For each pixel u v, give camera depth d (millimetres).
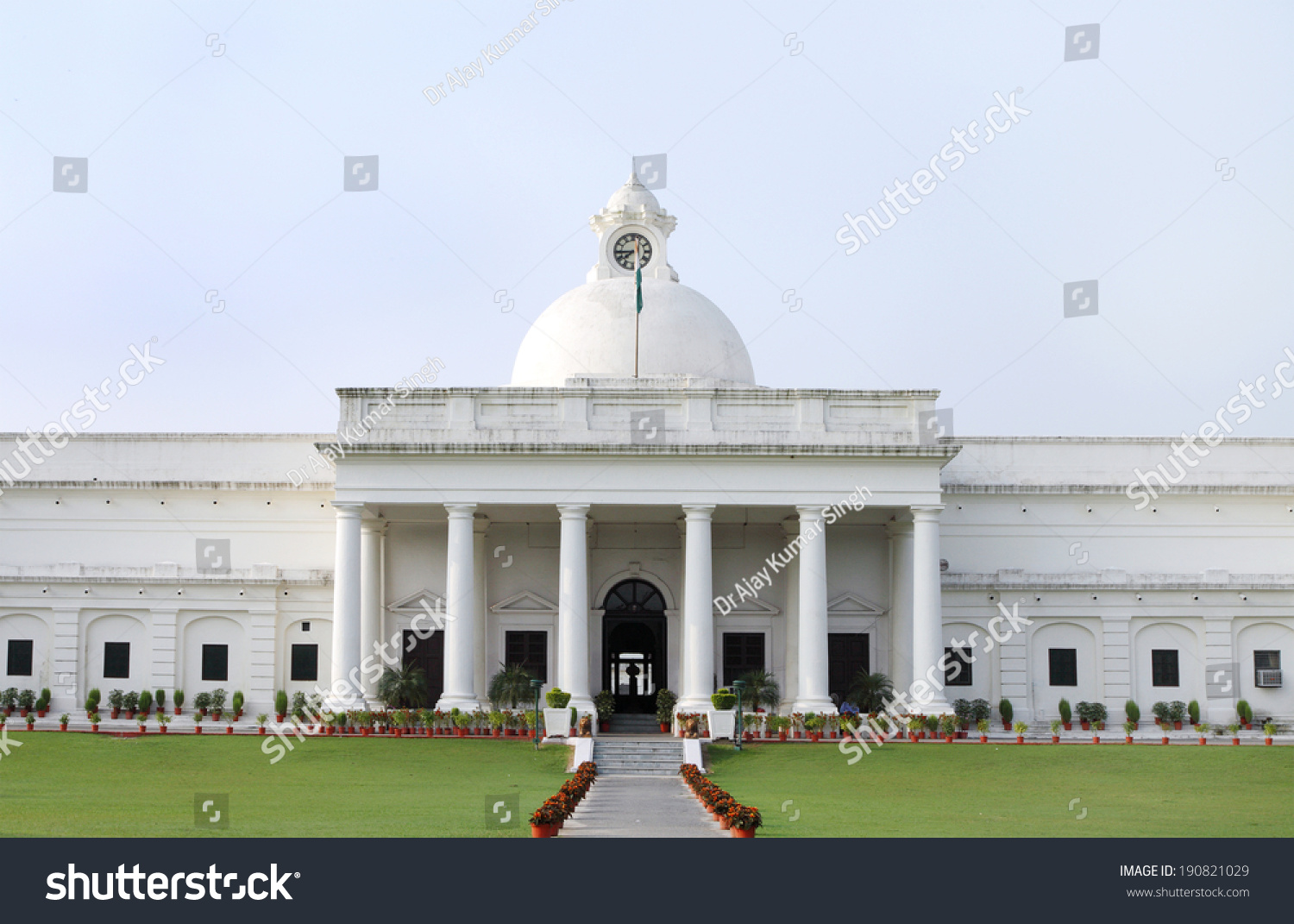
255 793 33438
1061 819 30188
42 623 53594
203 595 53250
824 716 46906
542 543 54594
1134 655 52844
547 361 55875
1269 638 52844
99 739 43188
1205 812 31750
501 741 45375
